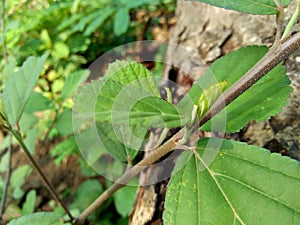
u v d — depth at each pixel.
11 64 0.36
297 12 0.14
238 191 0.13
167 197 0.14
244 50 0.17
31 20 0.57
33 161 0.22
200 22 0.33
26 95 0.21
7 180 0.40
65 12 0.58
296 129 0.23
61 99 0.39
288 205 0.13
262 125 0.24
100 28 0.59
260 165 0.14
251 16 0.29
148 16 0.60
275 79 0.16
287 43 0.14
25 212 0.41
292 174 0.13
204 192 0.14
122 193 0.37
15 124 0.21
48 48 0.57
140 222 0.25
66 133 0.38
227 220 0.13
